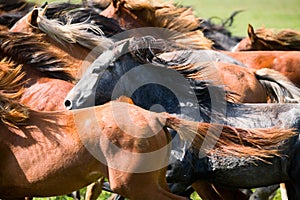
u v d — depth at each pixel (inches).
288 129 572.7
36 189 542.6
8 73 573.0
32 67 637.9
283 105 604.1
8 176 544.7
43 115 549.0
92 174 535.2
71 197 734.5
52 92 616.7
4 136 546.0
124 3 815.1
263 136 561.3
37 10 679.1
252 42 922.1
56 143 534.3
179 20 813.9
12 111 543.8
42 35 676.1
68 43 676.1
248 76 714.2
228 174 591.5
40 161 535.5
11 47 636.1
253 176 588.7
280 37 913.5
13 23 756.6
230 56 767.7
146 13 814.5
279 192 826.2
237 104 611.2
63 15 754.8
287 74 805.9
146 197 527.2
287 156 583.2
